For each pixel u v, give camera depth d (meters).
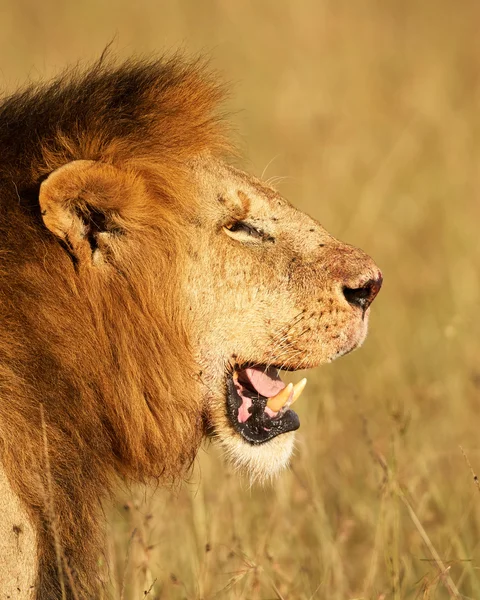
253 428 9.61
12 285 8.27
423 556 11.45
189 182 9.38
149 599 9.77
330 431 13.86
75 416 8.47
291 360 9.52
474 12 38.59
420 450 13.07
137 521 11.24
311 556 11.48
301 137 26.75
